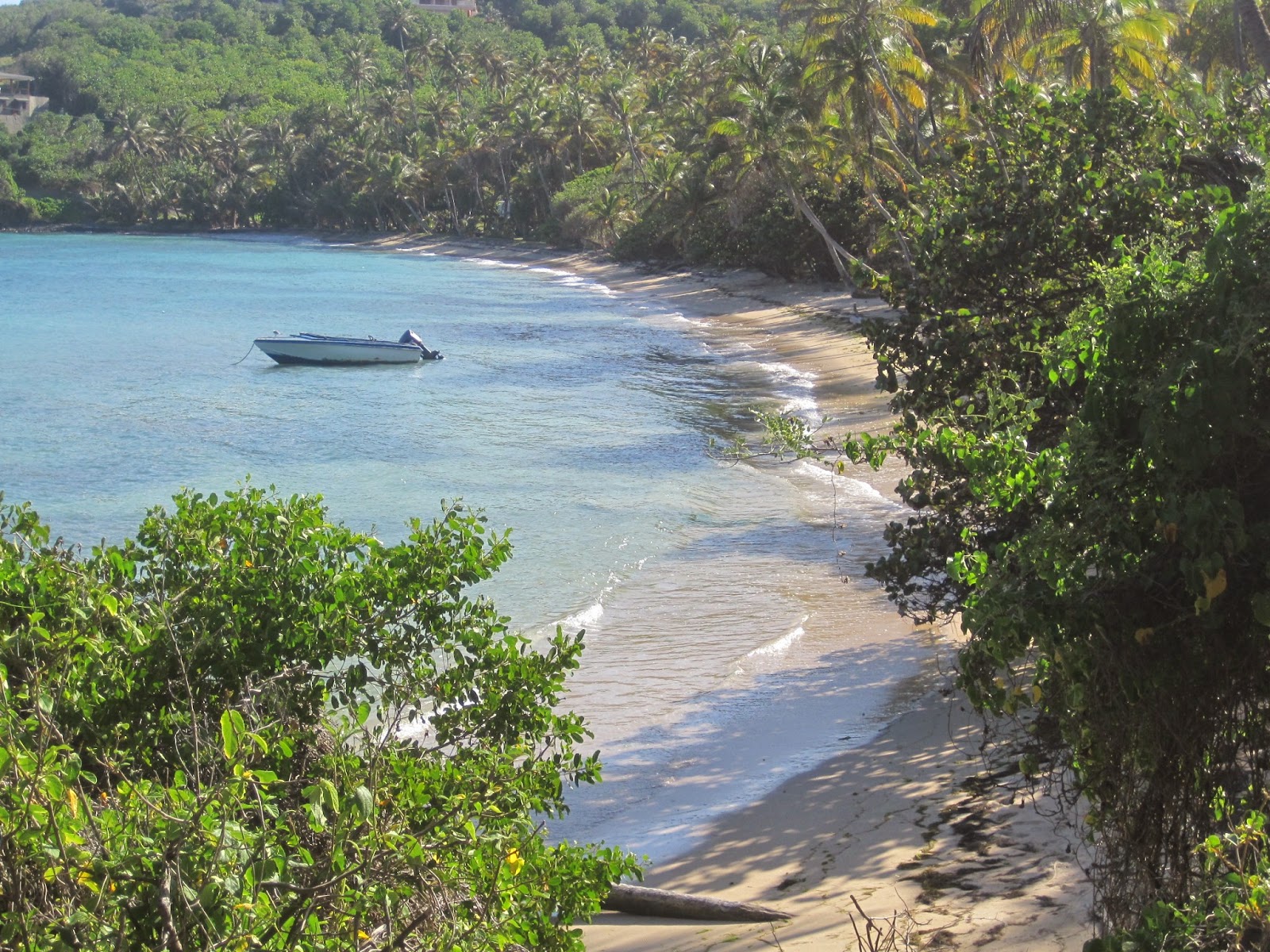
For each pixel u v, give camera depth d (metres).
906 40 41.59
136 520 23.16
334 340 43.88
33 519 6.59
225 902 3.50
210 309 62.97
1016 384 9.35
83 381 41.06
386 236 117.62
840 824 9.28
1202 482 4.79
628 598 17.17
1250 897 3.83
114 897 3.50
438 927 4.33
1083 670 4.99
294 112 136.12
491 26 179.25
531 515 22.36
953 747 10.65
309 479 26.08
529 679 6.46
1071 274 11.32
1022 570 4.99
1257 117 11.66
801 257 59.44
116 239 123.38
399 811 4.50
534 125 102.31
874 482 23.62
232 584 6.20
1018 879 7.39
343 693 6.42
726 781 10.84
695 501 22.98
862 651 14.35
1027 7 35.59
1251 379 4.75
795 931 7.32
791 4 42.22
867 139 45.25
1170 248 6.51
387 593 6.51
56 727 4.30
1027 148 12.12
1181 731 4.84
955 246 11.45
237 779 3.66
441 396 37.41
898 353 11.81
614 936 7.83
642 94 98.62
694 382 38.56
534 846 5.03
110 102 146.50
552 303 66.50
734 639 15.20
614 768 11.44
